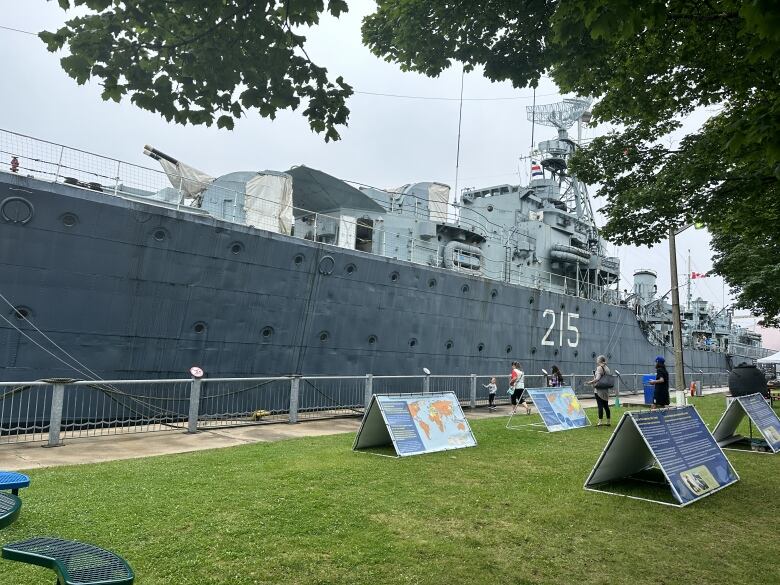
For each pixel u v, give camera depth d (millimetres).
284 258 12883
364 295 14625
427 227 17812
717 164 8398
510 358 19484
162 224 10953
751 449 9578
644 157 10055
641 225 10133
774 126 3420
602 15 3406
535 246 23672
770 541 4672
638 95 7914
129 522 4508
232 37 4496
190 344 11422
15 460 6922
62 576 2316
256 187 13828
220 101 4797
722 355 42812
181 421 11188
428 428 8484
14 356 9336
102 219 10211
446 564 3951
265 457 7395
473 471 7051
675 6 5211
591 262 26141
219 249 11781
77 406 9875
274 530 4488
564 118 29625
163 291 11016
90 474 6094
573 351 22984
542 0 5375
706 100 7992
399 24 6031
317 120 5023
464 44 6012
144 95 4641
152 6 4254
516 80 6199
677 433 6574
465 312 17656
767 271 17547
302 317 13289
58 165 10055
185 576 3561
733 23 5430
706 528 4988
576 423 11930
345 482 6152
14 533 4109
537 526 4879
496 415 14367
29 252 9461
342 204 17641
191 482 5879
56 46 4324
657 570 3969
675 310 18547
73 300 9922
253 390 12359
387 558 4016
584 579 3783
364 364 14648
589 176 10570
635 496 6055
